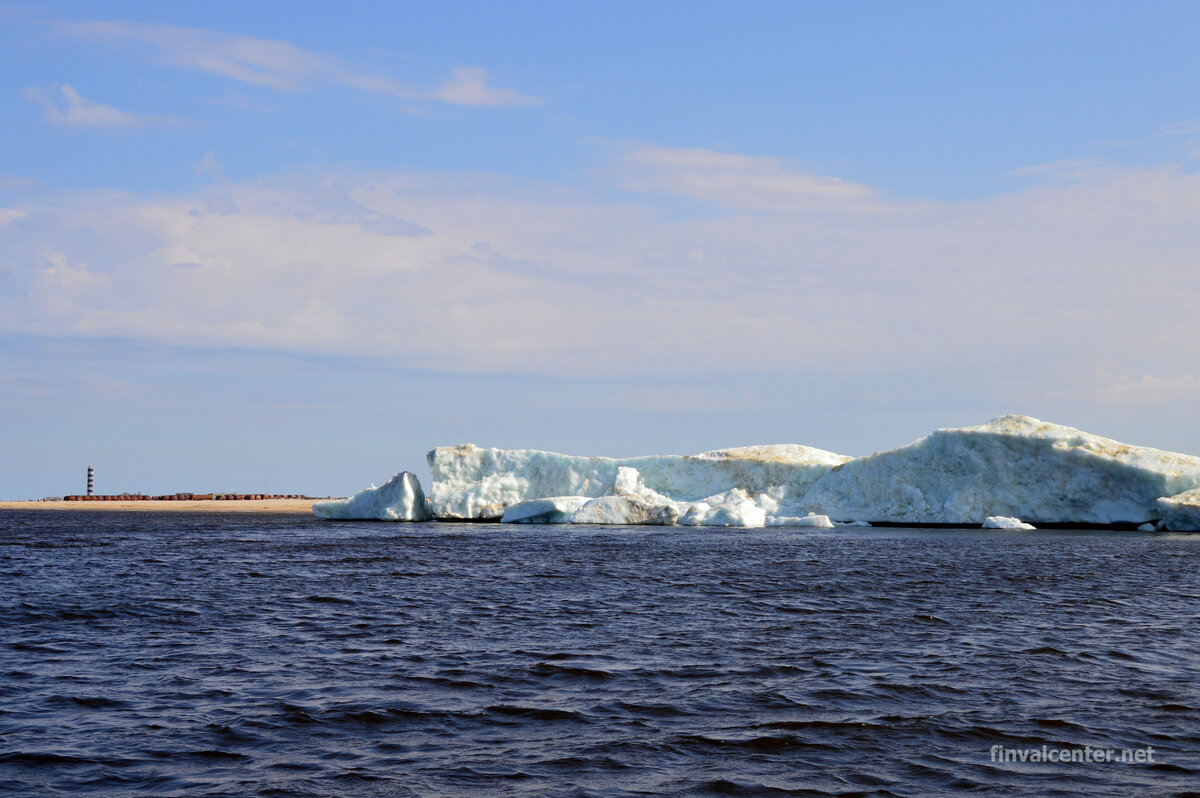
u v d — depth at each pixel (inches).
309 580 1233.4
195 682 625.6
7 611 944.3
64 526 2933.1
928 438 2448.3
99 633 816.3
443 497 2906.0
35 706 564.7
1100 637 797.9
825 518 2450.8
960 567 1405.0
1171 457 2203.5
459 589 1130.0
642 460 2783.0
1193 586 1167.6
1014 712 553.6
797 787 435.5
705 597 1056.2
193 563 1501.0
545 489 2859.3
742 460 2704.2
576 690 604.7
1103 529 2315.5
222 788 432.1
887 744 495.5
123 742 497.0
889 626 854.5
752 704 570.6
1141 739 503.8
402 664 682.2
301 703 570.9
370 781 441.1
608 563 1470.2
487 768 458.0
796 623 871.7
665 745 493.0
